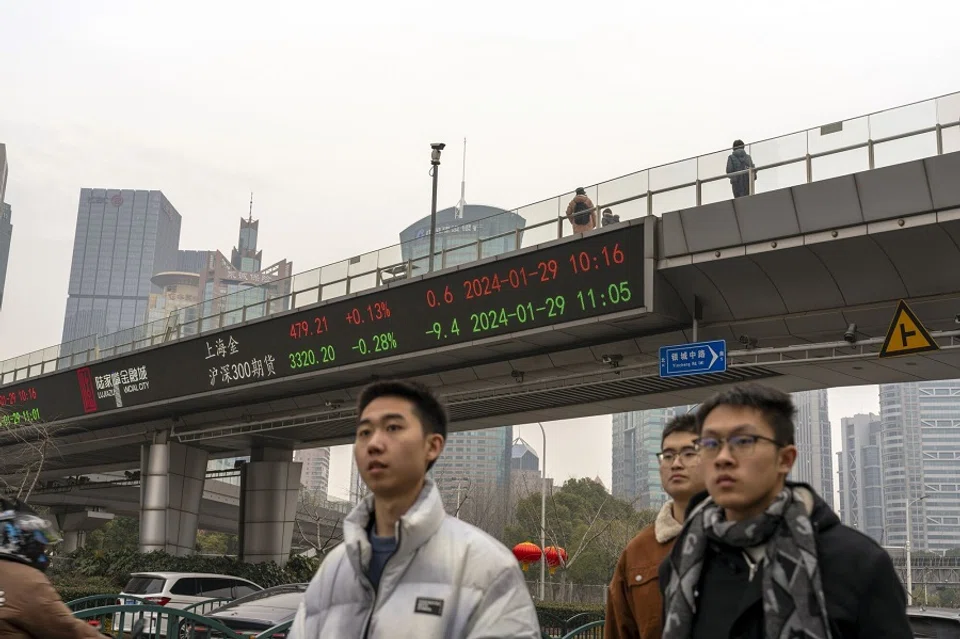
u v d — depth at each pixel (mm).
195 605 16859
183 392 34062
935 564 70062
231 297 32156
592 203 21375
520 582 3150
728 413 3182
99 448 44969
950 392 197375
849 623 2830
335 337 27453
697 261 19453
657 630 4262
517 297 22312
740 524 3047
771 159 18703
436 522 3146
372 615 3049
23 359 43094
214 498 66938
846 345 18641
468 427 33938
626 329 21719
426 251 25312
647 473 149125
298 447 41031
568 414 30312
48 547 4375
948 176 16297
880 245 17500
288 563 37469
